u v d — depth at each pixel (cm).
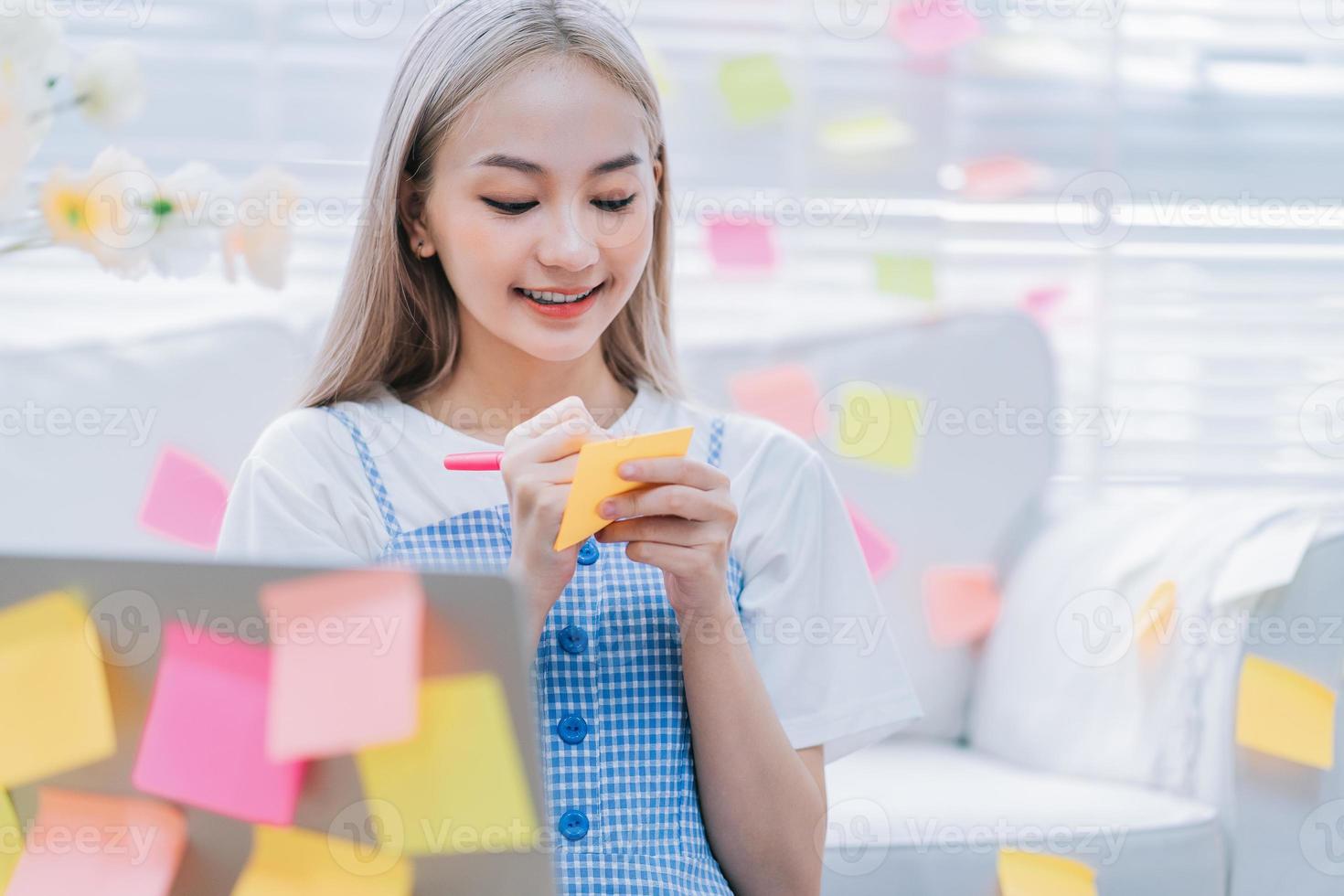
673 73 205
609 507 90
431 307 112
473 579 61
